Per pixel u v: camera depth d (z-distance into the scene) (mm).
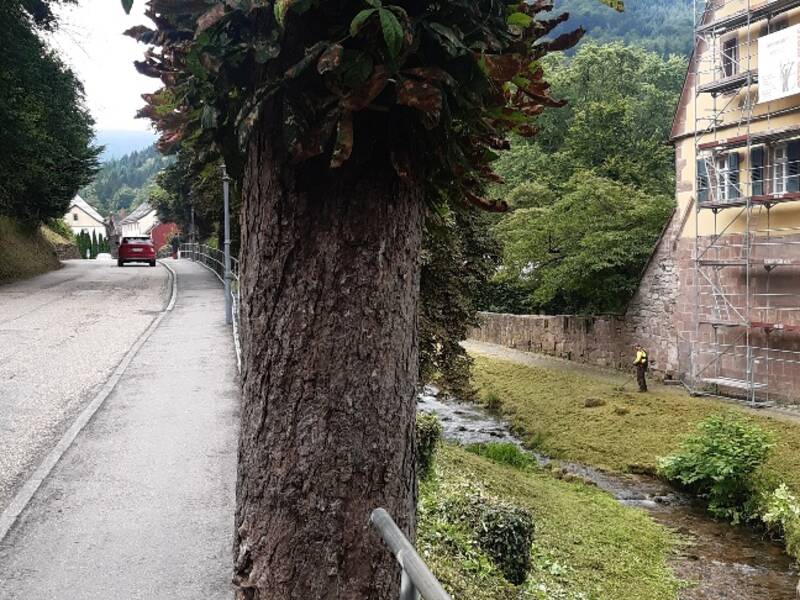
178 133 2281
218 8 1747
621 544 10945
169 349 12781
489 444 16766
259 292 2049
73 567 5121
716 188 20188
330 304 1975
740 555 11188
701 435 14586
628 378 22438
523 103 2270
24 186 28141
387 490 2045
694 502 13805
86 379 10578
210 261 30469
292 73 1735
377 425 2014
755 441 13484
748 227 18438
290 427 2002
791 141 18219
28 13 21656
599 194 22828
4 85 21422
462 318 12875
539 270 24469
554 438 18016
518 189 26812
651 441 16547
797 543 10922
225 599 4742
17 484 6582
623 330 23625
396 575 2049
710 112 20469
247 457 2107
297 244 1979
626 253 22781
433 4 1827
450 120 1913
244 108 1877
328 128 1803
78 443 7738
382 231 1994
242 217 2186
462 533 7504
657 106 34625
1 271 25375
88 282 24578
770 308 18547
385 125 1940
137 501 6277
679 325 21344
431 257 11289
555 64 35250
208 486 6629
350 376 1982
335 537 1985
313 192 1962
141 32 2094
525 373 23781
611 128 30000
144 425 8398
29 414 8773
